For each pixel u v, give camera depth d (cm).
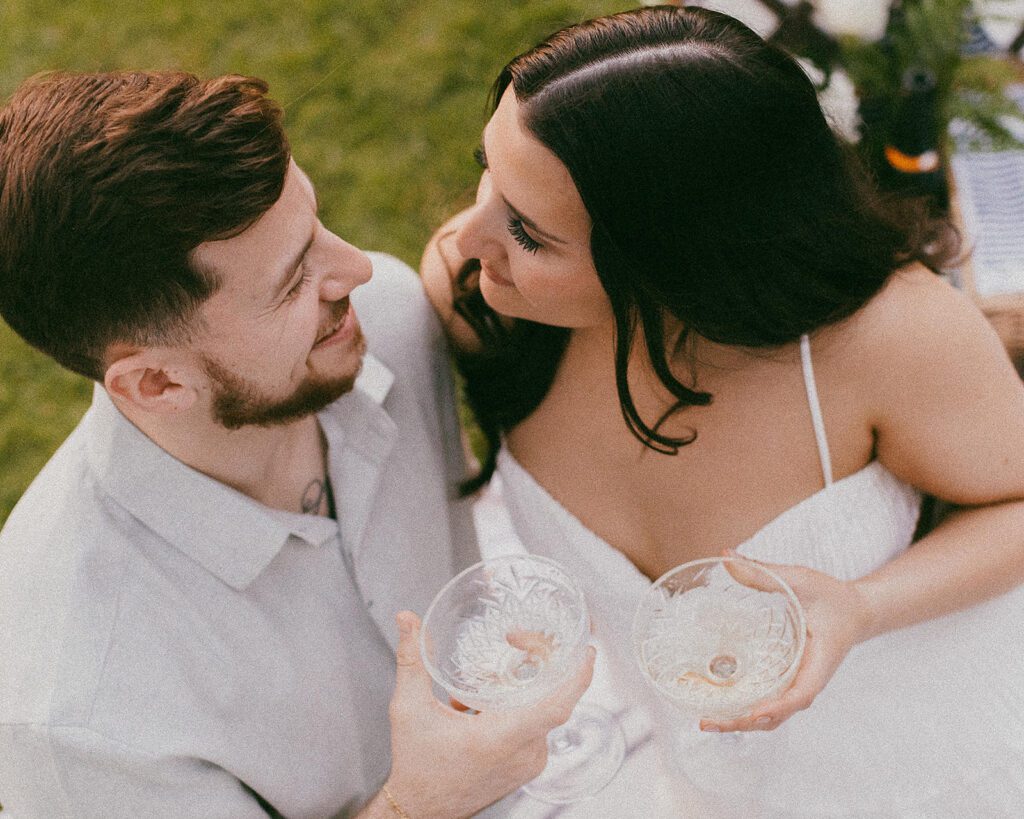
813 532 168
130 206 120
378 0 418
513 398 180
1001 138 251
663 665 141
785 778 194
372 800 151
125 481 148
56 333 134
